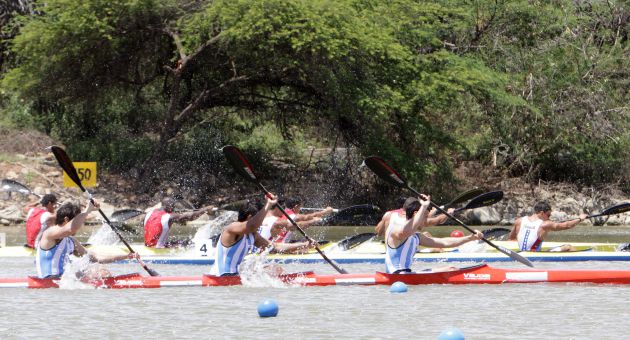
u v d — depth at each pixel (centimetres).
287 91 12812
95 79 11781
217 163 12444
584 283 4812
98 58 11344
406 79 11531
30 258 6300
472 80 11488
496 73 11931
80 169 10156
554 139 12756
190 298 4316
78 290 4581
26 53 10944
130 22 10988
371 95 11125
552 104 12575
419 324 3609
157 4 10775
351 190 12231
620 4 13538
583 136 12744
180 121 12062
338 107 11344
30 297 4350
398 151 11662
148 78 12375
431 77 11331
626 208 6097
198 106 12181
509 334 3394
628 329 3484
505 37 12888
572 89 12625
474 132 13275
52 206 6069
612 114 12694
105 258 4806
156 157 11944
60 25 10681
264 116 13400
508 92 12625
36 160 11675
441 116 12875
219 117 13162
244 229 4738
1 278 4756
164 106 13238
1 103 13238
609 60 12769
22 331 3503
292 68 11369
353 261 6175
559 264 6034
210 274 4819
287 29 10481
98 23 10400
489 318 3738
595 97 12625
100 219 10631
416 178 11756
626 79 12862
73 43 10862
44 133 12612
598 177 12950
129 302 4200
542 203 6216
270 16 10394
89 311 3950
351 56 10919
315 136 13750
